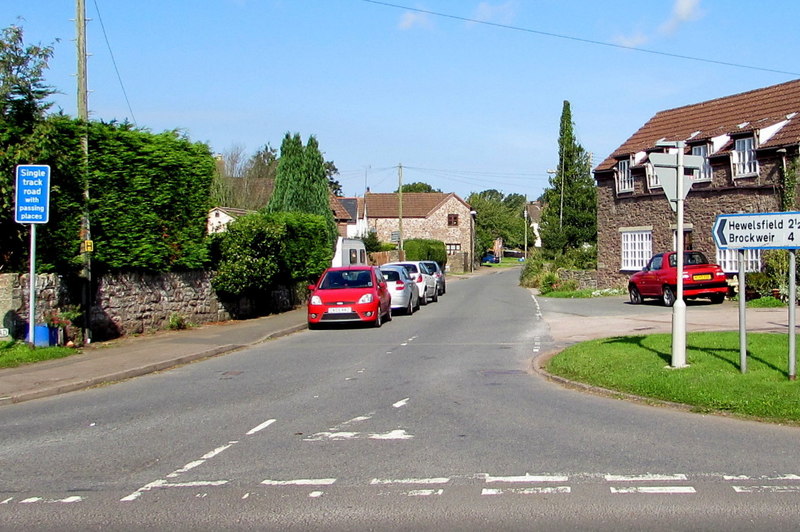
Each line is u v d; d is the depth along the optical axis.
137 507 5.86
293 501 5.94
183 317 19.97
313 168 42.19
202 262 19.97
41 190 13.70
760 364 10.77
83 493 6.24
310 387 11.36
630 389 10.24
